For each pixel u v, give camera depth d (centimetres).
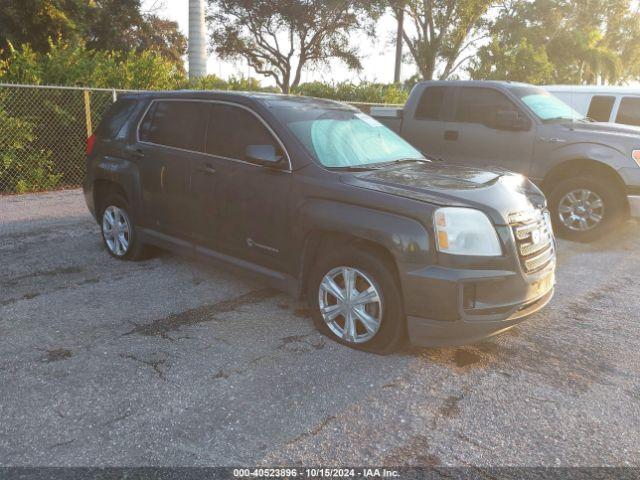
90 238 672
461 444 290
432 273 341
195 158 477
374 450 283
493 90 770
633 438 299
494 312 353
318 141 429
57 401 316
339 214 376
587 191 707
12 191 971
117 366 358
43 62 1045
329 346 394
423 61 3394
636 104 897
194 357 373
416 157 488
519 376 363
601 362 386
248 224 439
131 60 1185
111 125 582
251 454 276
